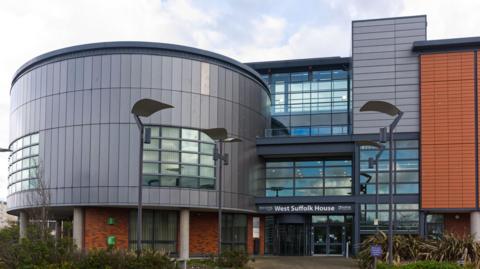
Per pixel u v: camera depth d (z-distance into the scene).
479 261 21.52
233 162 32.44
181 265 24.02
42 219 22.89
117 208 30.11
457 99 33.72
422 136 33.94
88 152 28.81
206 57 31.20
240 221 35.59
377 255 19.94
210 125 30.92
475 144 33.09
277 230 36.69
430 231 34.12
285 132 39.81
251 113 34.75
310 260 30.38
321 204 35.06
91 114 29.00
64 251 17.20
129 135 28.66
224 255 24.59
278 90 40.84
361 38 36.00
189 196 29.59
